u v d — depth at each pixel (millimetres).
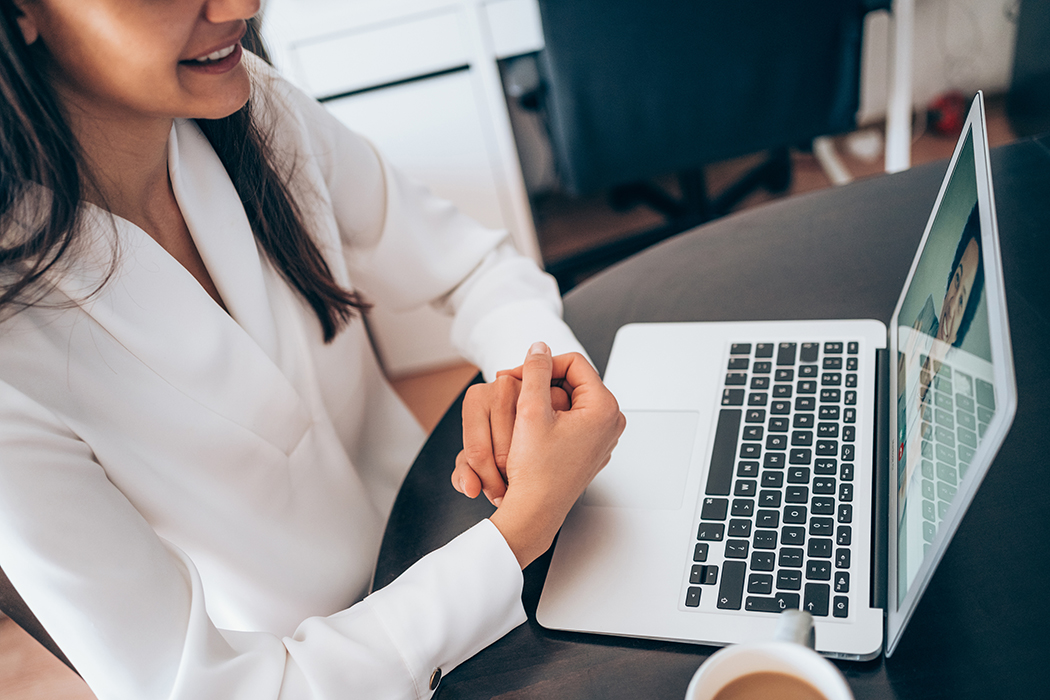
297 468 721
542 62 1638
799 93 1654
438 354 1984
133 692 518
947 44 2291
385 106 1778
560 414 609
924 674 478
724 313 792
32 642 1533
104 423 584
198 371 626
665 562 565
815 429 642
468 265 900
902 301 692
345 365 807
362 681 528
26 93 493
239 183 703
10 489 495
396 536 659
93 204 569
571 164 1754
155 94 540
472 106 1790
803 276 815
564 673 522
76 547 511
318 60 1716
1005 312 391
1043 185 843
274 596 703
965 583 521
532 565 599
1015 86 2121
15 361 539
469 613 543
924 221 847
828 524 566
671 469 637
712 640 512
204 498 649
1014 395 359
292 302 742
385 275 912
